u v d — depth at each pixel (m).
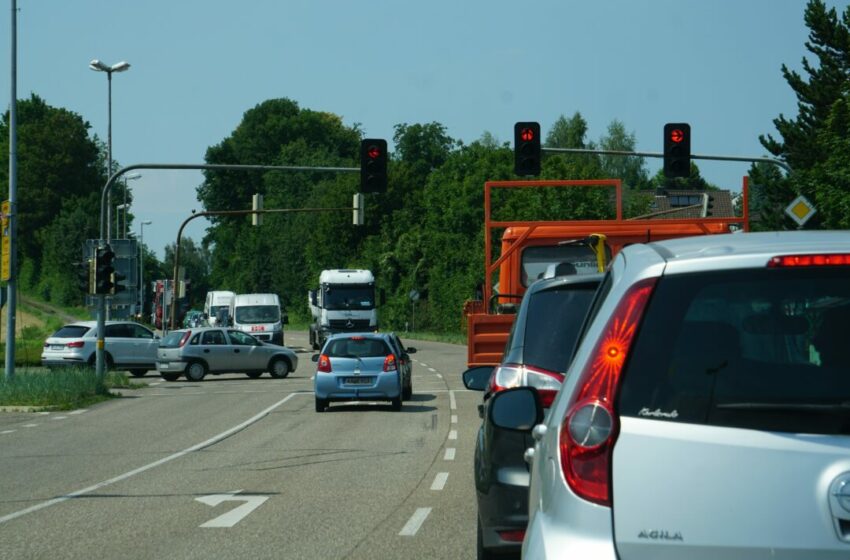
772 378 4.34
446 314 107.38
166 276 182.62
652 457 4.32
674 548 4.26
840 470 4.14
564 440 4.50
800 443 4.20
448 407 33.22
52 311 149.38
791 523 4.15
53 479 18.61
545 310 10.74
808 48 63.97
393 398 31.75
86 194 172.88
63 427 28.48
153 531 13.49
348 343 32.03
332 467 19.67
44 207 170.50
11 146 39.66
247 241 164.88
